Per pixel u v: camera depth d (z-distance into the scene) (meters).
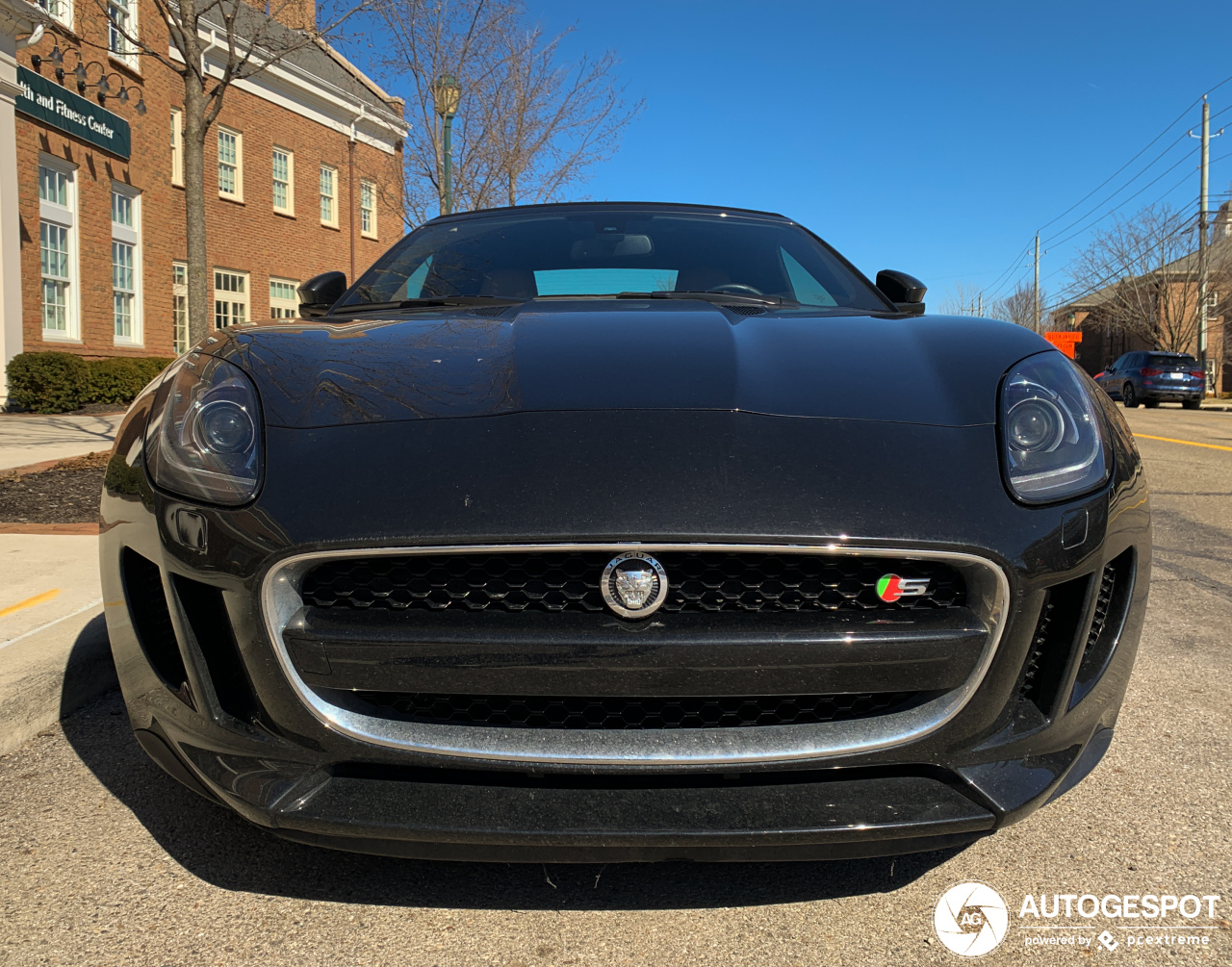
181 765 1.54
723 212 3.11
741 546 1.38
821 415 1.58
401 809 1.36
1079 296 43.12
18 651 2.49
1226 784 2.07
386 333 1.94
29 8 10.79
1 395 11.01
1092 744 1.62
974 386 1.67
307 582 1.46
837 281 2.69
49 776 2.11
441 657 1.39
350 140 22.09
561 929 1.53
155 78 14.87
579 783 1.40
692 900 1.62
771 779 1.41
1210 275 37.06
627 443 1.49
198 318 6.82
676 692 1.39
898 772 1.45
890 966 1.45
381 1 7.36
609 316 2.05
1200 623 3.34
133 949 1.48
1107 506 1.54
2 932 1.52
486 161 13.01
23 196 11.45
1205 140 29.78
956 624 1.42
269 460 1.50
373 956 1.46
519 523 1.38
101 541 1.72
